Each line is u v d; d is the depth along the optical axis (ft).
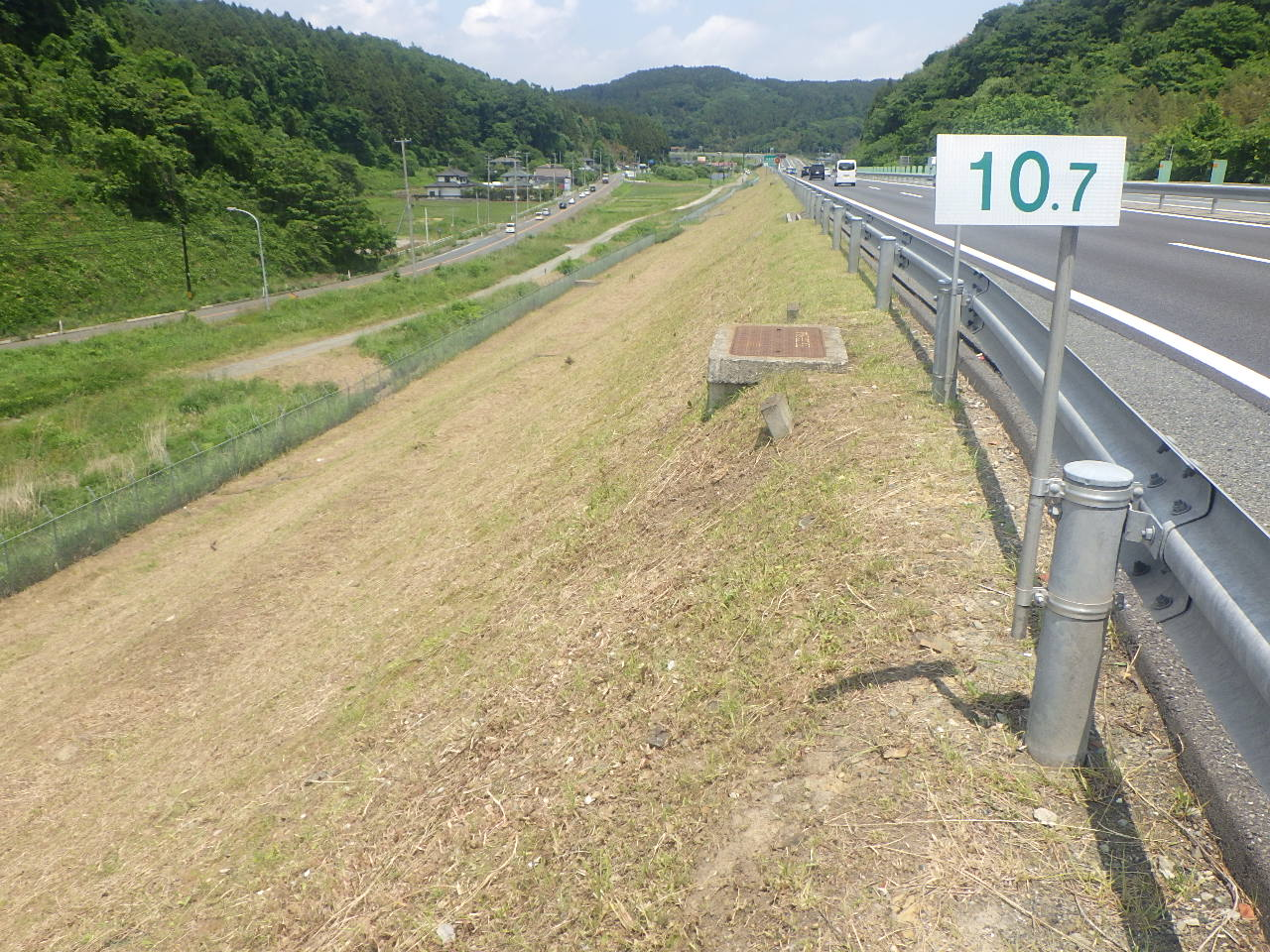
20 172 208.23
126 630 42.11
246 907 14.70
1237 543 6.64
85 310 173.27
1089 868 7.35
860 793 8.75
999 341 15.81
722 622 13.65
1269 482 12.87
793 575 13.56
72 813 25.62
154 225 216.54
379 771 17.20
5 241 181.37
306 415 75.77
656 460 25.13
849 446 17.13
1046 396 9.41
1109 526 7.52
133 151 220.84
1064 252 8.95
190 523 59.41
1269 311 25.94
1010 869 7.48
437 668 21.67
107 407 103.50
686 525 19.42
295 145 287.48
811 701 10.54
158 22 457.27
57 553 53.26
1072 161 8.77
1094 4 310.86
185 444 87.66
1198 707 8.49
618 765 11.92
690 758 11.04
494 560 27.71
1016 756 8.69
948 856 7.74
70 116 241.35
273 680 29.17
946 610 11.27
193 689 32.48
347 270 257.14
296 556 43.60
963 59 351.46
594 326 86.07
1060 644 8.00
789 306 30.32
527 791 12.71
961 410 17.70
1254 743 5.94
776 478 17.80
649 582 17.69
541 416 49.98
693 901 8.65
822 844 8.32
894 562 12.54
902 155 341.21
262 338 148.56
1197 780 7.77
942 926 7.10
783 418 19.60
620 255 145.59
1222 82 202.49
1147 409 16.69
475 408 63.67
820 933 7.41
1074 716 8.18
